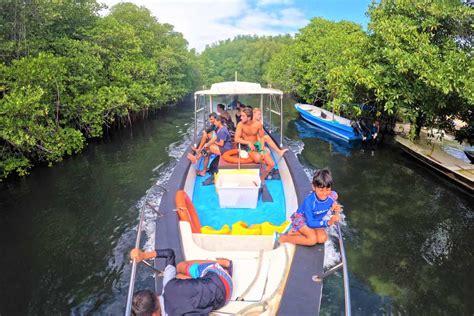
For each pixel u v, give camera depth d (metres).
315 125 16.53
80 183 9.40
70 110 12.57
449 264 5.96
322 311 4.88
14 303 5.01
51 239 6.62
